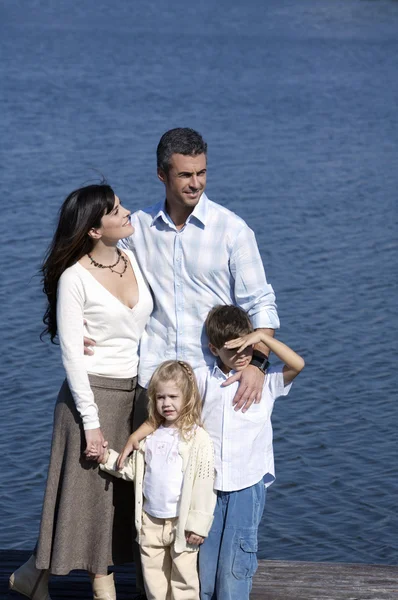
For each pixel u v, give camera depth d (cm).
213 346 685
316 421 1858
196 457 664
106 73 7112
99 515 691
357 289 2609
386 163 4334
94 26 10325
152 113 5462
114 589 711
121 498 712
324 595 766
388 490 1609
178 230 699
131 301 693
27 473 1625
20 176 3750
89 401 670
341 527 1505
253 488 685
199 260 696
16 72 6975
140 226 711
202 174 673
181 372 665
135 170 3938
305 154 4478
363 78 7206
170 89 6438
